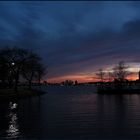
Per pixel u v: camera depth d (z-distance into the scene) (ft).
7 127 72.08
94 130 66.03
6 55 264.31
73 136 59.11
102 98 240.32
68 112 113.39
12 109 127.44
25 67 271.90
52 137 58.13
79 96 291.99
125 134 60.70
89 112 112.37
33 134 61.77
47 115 101.60
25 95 256.52
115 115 99.66
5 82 303.89
